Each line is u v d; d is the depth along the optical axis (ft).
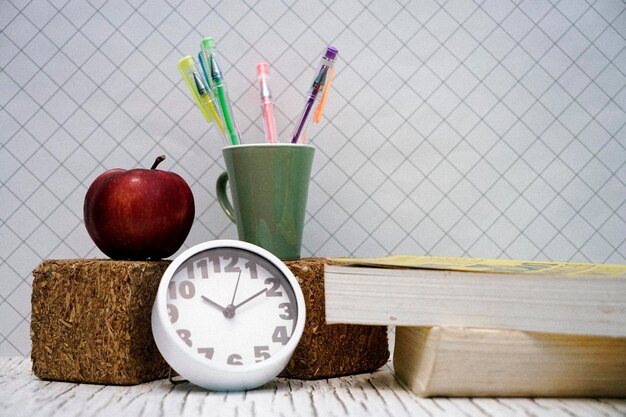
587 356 1.77
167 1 2.45
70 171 2.43
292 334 1.93
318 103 2.28
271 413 1.68
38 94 2.43
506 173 2.46
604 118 2.47
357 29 2.46
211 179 2.43
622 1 2.46
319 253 2.43
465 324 1.78
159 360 2.03
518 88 2.47
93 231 2.10
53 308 2.01
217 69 2.22
